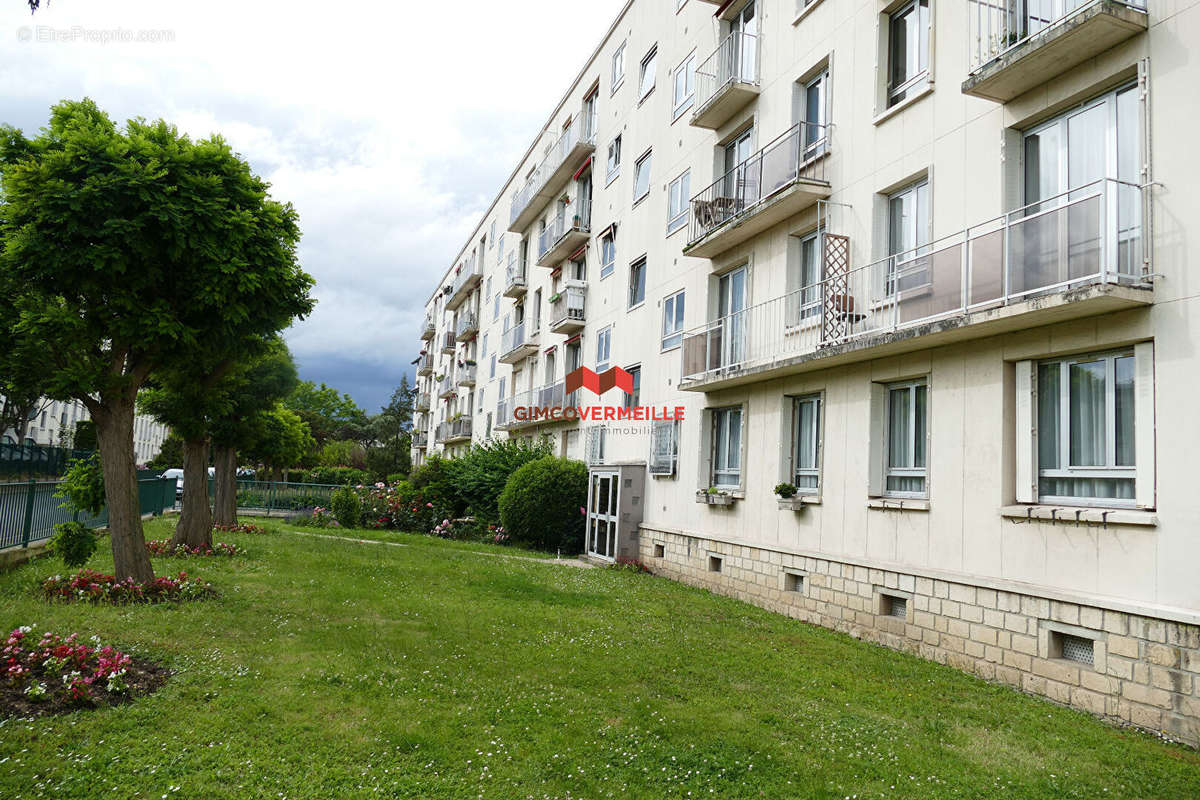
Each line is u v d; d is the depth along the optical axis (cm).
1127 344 718
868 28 1119
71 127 854
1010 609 781
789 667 801
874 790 494
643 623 991
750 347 1360
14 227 834
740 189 1448
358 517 2533
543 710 612
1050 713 675
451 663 726
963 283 857
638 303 2016
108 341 995
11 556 1116
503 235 3825
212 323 959
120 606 877
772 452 1273
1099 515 707
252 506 2883
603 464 1905
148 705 561
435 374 5606
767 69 1388
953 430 898
